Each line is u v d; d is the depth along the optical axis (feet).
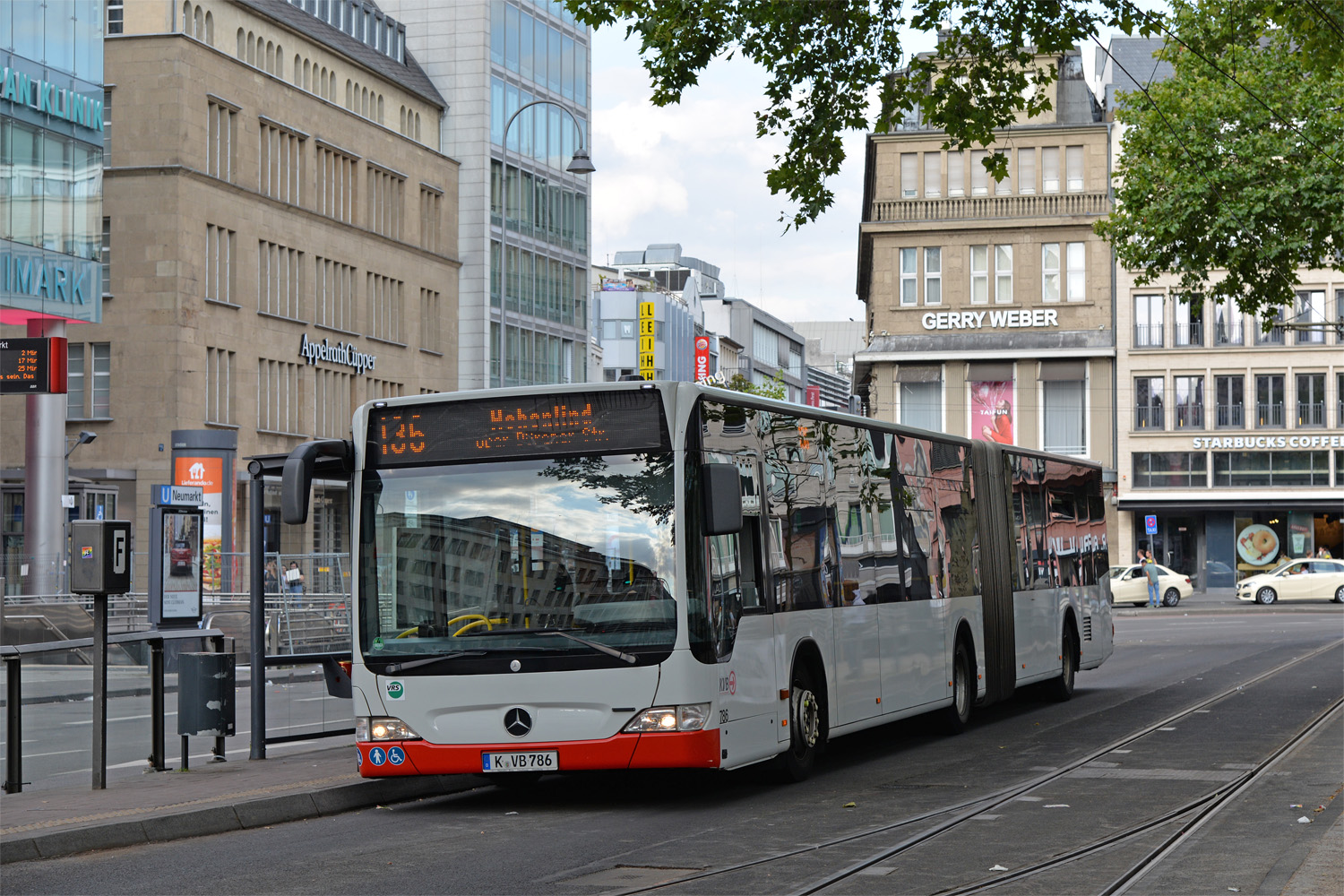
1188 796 43.29
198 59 172.45
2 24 134.10
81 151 143.43
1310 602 199.11
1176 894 29.32
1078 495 85.05
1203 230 97.55
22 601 112.37
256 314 183.11
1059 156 225.76
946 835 37.27
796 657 48.06
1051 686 78.43
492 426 43.39
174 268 168.76
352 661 43.39
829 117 64.95
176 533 81.66
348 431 203.21
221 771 49.37
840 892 30.25
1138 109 100.07
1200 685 86.33
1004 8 63.57
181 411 168.66
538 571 42.32
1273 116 96.07
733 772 50.06
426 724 42.39
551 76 254.68
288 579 59.57
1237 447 222.69
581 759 41.32
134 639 48.60
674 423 42.39
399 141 216.13
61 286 140.97
